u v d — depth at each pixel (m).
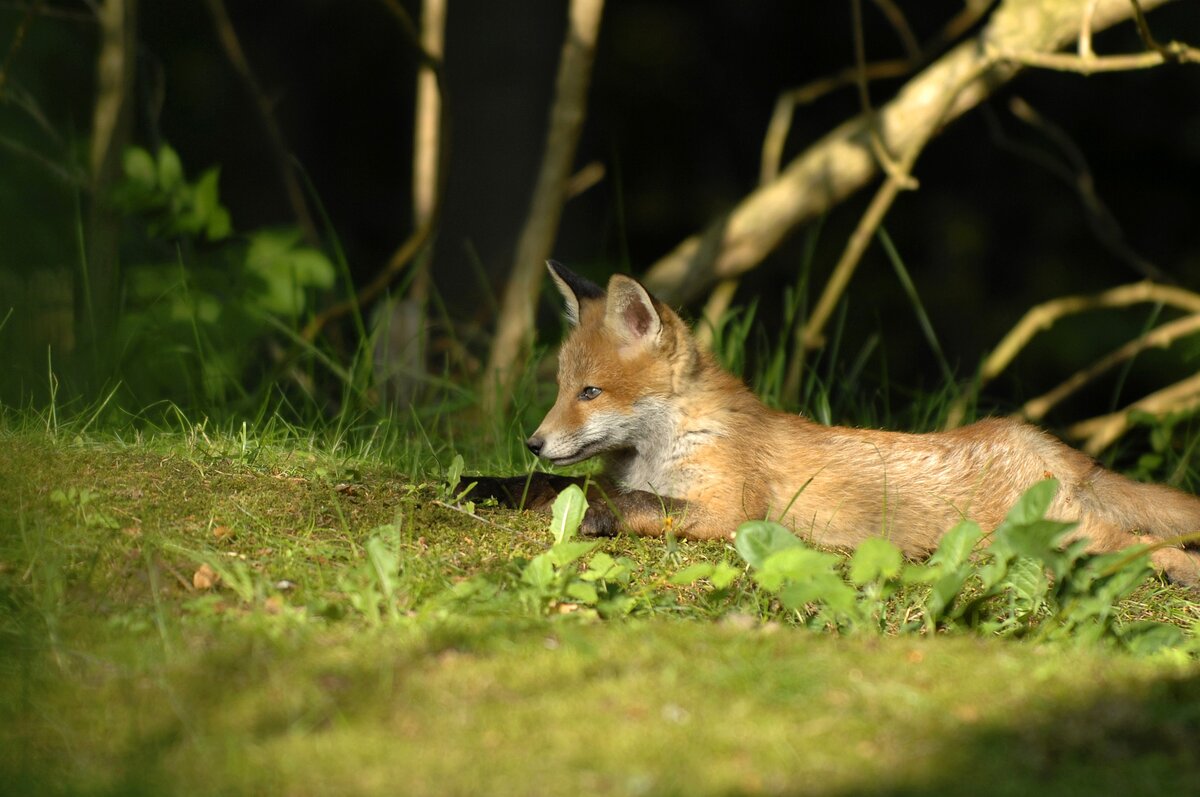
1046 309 14.85
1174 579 8.48
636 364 9.12
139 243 15.51
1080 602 6.84
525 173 21.81
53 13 13.72
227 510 7.73
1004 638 6.69
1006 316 23.89
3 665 5.46
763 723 4.92
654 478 9.23
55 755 4.77
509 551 7.70
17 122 17.80
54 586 6.32
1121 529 9.08
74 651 5.59
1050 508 9.16
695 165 25.53
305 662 5.44
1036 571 6.93
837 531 9.09
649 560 7.91
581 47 14.85
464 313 20.05
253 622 6.04
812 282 23.92
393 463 9.95
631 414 9.16
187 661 5.47
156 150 15.17
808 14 25.44
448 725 4.86
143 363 12.55
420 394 13.90
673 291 15.62
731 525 8.80
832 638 6.25
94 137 14.05
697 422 9.05
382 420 10.98
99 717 5.02
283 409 12.57
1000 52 13.06
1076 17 13.63
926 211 24.80
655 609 6.82
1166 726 5.00
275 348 14.73
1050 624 6.78
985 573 6.73
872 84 25.25
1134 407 14.41
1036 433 9.41
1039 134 24.62
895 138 14.81
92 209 13.52
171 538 7.11
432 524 8.05
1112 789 4.45
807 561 6.51
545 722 4.90
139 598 6.39
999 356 14.95
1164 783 4.51
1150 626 6.75
